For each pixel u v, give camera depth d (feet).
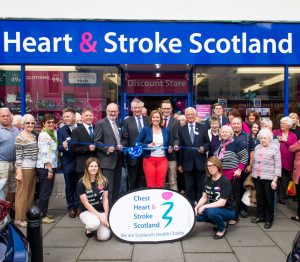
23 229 18.15
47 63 25.02
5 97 25.52
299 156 18.94
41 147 18.95
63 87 26.03
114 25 24.93
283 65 26.02
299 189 19.20
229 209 16.97
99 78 26.27
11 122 19.24
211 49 25.35
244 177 19.83
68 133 20.33
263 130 18.61
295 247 10.61
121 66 26.99
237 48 25.40
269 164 18.31
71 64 25.35
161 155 19.51
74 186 20.56
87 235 17.06
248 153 19.11
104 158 18.98
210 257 14.71
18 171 18.35
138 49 25.11
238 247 15.75
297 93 26.40
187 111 20.49
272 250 15.43
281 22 25.34
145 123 20.72
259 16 25.34
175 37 25.14
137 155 19.03
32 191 19.06
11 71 25.36
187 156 20.51
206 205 16.67
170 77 29.66
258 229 18.11
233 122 18.98
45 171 19.01
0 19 24.53
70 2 24.76
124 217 16.34
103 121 19.29
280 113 26.63
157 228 16.37
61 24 24.75
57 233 17.69
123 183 21.47
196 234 17.39
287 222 19.29
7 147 18.48
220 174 16.87
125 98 29.55
